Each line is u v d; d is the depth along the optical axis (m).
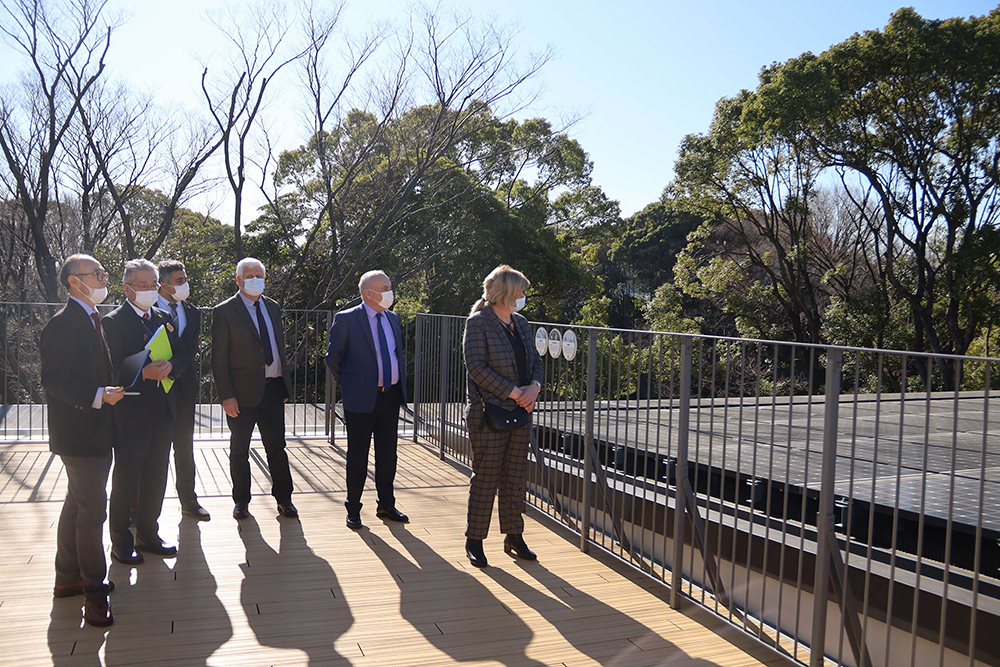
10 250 19.34
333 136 19.08
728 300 28.27
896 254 25.61
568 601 3.54
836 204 28.77
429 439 7.42
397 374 4.79
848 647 2.95
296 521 4.76
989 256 21.42
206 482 5.68
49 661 2.76
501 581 3.79
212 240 22.44
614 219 32.56
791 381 2.80
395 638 3.07
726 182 27.22
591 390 4.26
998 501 3.40
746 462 4.22
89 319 3.03
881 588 2.83
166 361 3.47
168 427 4.00
